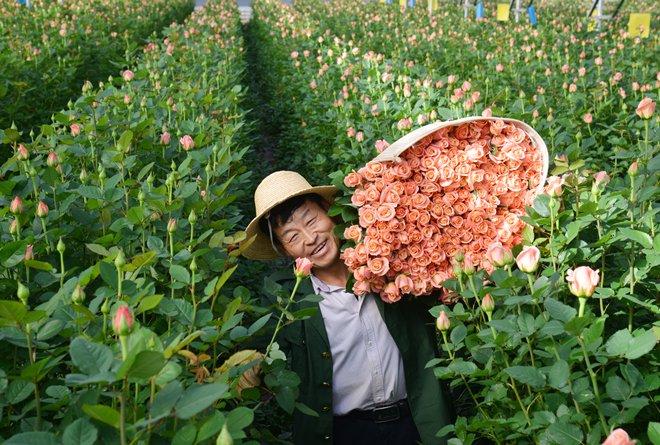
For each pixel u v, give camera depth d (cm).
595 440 180
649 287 243
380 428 279
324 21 1531
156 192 286
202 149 396
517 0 1535
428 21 1559
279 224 282
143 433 146
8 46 784
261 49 1609
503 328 204
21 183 306
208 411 173
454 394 315
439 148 269
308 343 275
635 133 464
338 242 284
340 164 549
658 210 251
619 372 226
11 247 222
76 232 282
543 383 183
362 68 761
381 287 267
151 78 627
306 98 747
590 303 257
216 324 207
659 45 952
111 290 204
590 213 247
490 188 267
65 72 779
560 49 999
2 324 166
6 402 169
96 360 140
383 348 276
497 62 822
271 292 229
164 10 1875
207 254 261
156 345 148
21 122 643
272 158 898
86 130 399
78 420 134
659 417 216
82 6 1333
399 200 259
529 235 254
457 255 243
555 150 409
